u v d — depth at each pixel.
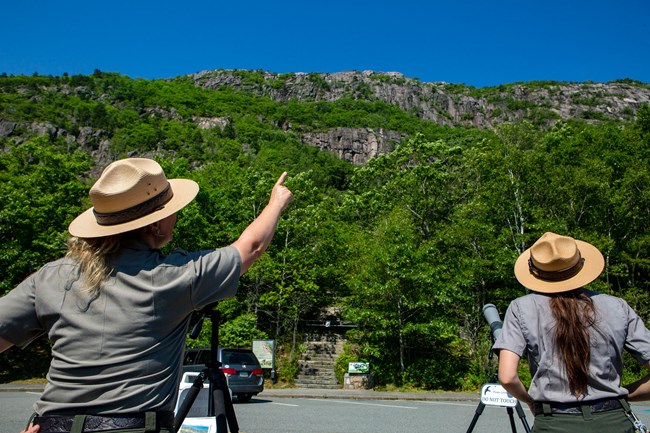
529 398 2.73
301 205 28.06
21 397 16.16
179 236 25.38
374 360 22.22
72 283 1.92
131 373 1.82
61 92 186.50
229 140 149.50
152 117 172.38
